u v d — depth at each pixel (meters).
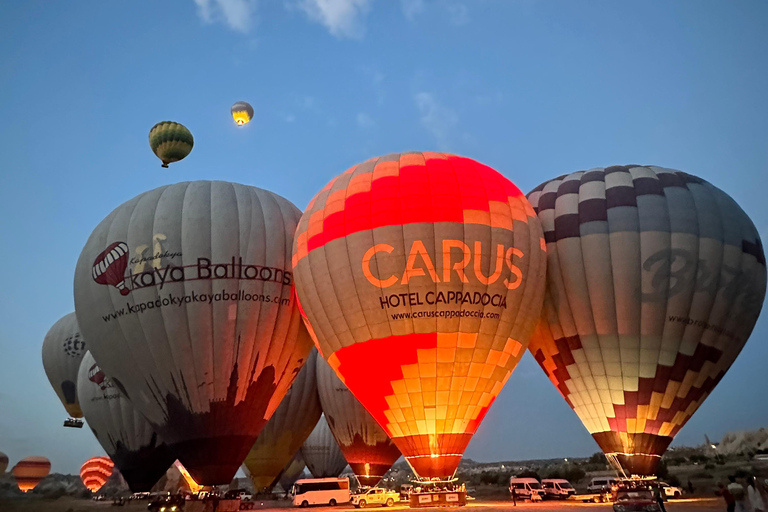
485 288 23.33
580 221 26.67
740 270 26.33
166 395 26.31
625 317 25.61
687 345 25.58
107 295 27.14
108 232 28.17
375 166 25.59
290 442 43.41
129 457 35.19
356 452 40.31
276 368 27.56
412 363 23.05
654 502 21.22
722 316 26.02
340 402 40.69
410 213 23.56
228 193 28.84
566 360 26.83
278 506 40.78
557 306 26.62
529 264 24.70
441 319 22.86
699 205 26.52
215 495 26.80
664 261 25.58
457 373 23.19
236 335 26.41
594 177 27.89
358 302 23.66
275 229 28.55
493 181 25.30
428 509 23.38
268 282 27.39
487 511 23.31
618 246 25.88
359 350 23.89
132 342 26.50
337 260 24.25
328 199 25.75
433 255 23.09
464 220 23.58
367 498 34.31
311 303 25.42
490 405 24.53
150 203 28.19
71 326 46.59
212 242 27.12
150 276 26.47
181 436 26.42
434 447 23.50
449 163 25.17
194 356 25.98
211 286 26.50
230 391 26.25
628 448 25.88
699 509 23.06
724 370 26.92
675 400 25.80
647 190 26.66
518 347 24.67
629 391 25.73
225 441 26.25
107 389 35.69
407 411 23.53
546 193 28.39
